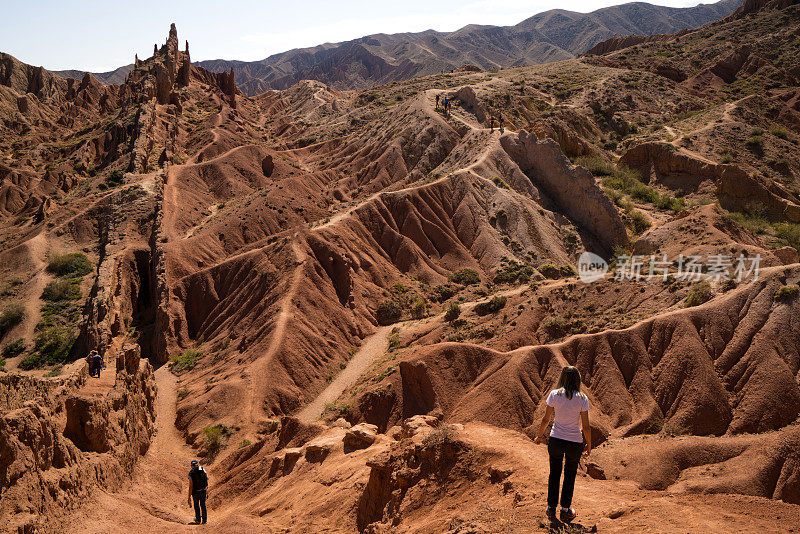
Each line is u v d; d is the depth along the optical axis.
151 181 122.19
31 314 90.69
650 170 125.12
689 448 42.50
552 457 12.09
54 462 25.00
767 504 12.77
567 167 110.69
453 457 18.88
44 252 107.00
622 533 11.22
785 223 106.12
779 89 173.38
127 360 44.53
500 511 14.16
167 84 179.38
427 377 57.97
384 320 88.81
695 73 195.88
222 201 129.50
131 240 104.81
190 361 80.38
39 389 27.84
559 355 57.06
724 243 68.44
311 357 75.44
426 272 100.12
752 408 48.38
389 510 19.36
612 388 53.88
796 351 50.78
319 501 26.89
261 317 81.75
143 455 39.84
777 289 54.84
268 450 45.88
